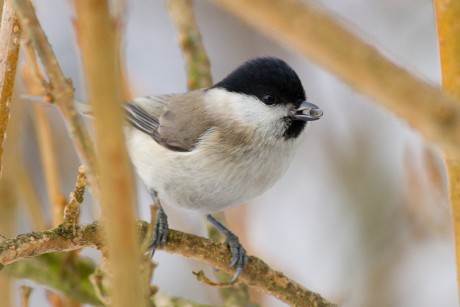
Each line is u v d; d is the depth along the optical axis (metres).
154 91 2.15
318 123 2.13
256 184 2.06
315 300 2.03
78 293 2.05
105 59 1.42
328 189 2.12
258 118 2.06
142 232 2.01
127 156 1.51
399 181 2.11
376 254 2.10
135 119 2.08
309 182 2.13
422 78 1.34
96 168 1.98
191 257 2.03
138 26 2.15
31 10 1.99
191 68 2.10
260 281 2.03
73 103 1.99
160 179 2.07
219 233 2.08
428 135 1.27
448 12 1.95
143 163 2.07
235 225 2.10
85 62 1.45
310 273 2.10
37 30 1.99
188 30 2.10
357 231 2.11
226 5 1.25
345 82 1.39
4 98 2.00
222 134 2.06
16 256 2.00
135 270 1.56
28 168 2.10
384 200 2.11
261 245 2.11
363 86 1.25
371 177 2.11
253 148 2.06
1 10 2.02
